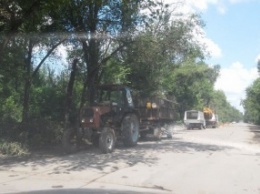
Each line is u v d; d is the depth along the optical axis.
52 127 17.52
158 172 11.06
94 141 16.73
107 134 15.31
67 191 8.73
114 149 16.39
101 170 11.31
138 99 21.52
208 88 64.19
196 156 14.47
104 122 16.22
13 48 16.50
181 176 10.56
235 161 13.41
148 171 11.20
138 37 18.00
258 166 12.44
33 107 19.83
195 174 10.88
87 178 10.21
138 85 24.05
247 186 9.57
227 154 15.28
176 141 21.58
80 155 14.52
